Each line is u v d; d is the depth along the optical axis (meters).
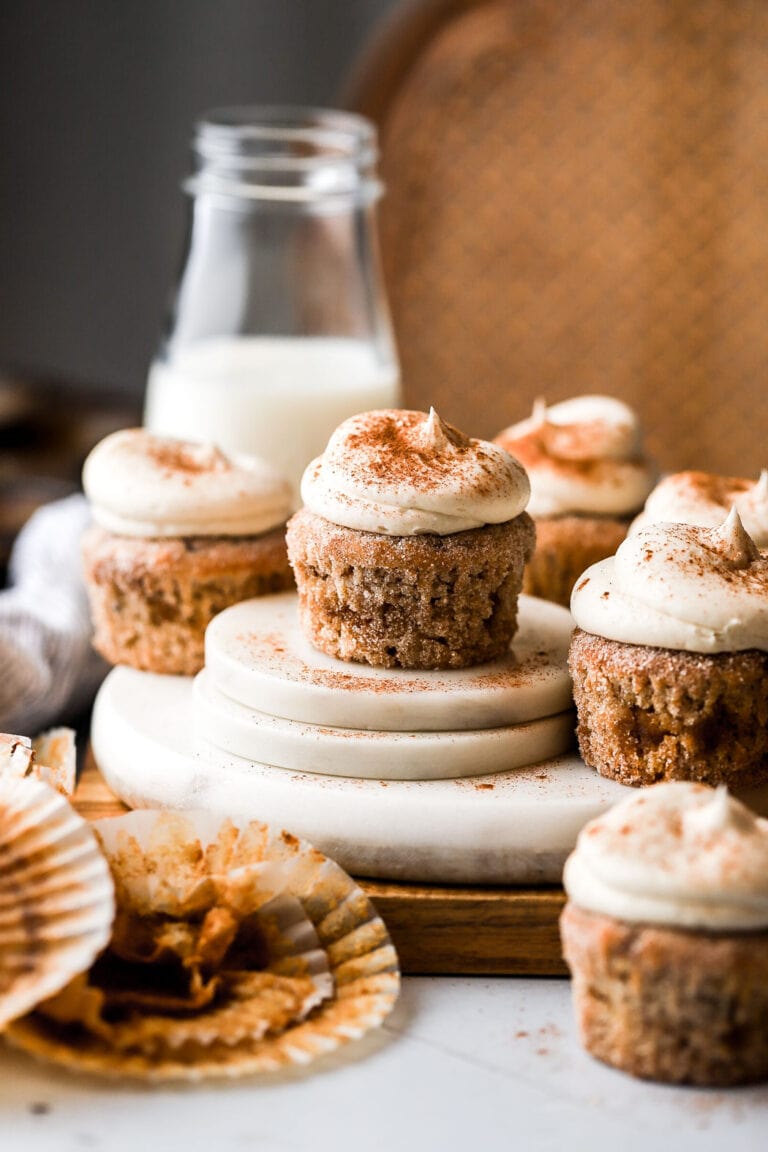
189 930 0.57
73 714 0.84
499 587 0.62
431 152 1.18
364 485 0.61
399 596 0.62
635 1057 0.54
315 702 0.61
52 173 1.43
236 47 1.37
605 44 1.13
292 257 0.88
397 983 0.57
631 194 1.15
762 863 0.53
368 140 0.88
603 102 1.14
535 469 0.72
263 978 0.56
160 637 0.68
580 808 0.59
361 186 0.88
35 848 0.56
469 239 1.19
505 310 1.20
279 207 0.87
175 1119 0.53
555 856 0.59
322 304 0.88
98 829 0.59
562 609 0.68
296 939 0.57
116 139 1.42
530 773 0.61
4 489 1.00
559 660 0.64
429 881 0.59
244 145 0.86
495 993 0.58
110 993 0.56
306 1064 0.55
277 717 0.62
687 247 1.14
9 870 0.55
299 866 0.58
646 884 0.53
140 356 1.48
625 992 0.53
